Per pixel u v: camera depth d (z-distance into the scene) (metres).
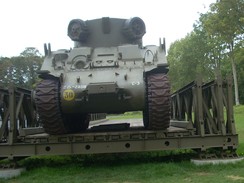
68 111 10.23
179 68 59.09
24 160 11.12
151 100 9.80
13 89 10.17
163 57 10.80
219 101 10.09
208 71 54.97
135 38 11.95
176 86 60.19
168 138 9.82
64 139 10.08
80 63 10.73
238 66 52.41
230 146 9.95
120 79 10.07
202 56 55.41
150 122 10.02
